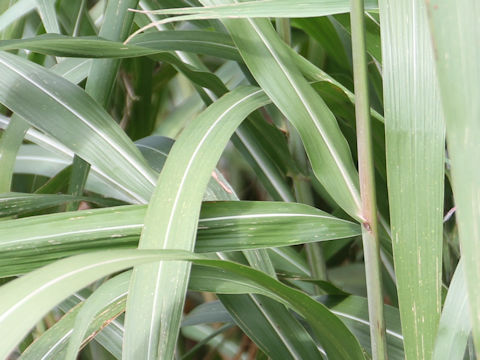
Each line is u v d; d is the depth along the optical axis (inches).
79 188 27.5
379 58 29.0
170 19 22.7
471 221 16.8
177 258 19.2
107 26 28.1
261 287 23.0
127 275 23.3
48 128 25.0
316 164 23.5
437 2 16.8
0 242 22.5
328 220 23.8
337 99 27.5
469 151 16.8
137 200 27.3
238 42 25.2
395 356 26.3
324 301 27.8
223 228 23.6
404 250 21.6
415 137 21.6
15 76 25.9
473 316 16.9
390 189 21.7
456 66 16.8
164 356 20.9
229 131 23.7
